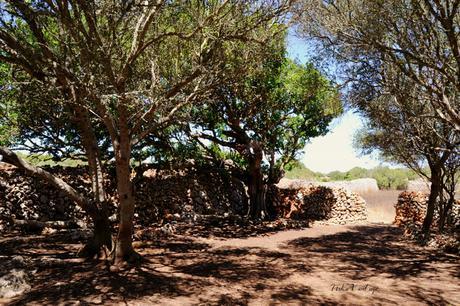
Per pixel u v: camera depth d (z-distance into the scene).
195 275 6.86
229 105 14.65
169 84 8.32
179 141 14.80
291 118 15.64
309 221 16.66
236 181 17.36
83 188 12.97
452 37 6.37
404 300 5.82
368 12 7.61
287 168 19.14
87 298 5.28
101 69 6.85
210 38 7.46
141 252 8.61
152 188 14.59
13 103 8.11
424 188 30.45
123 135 6.90
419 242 11.42
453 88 8.37
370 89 9.59
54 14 5.90
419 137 10.74
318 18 8.66
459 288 6.48
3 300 5.13
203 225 13.84
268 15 7.59
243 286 6.36
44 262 6.77
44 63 6.50
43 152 12.29
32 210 11.85
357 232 14.10
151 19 6.44
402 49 7.29
